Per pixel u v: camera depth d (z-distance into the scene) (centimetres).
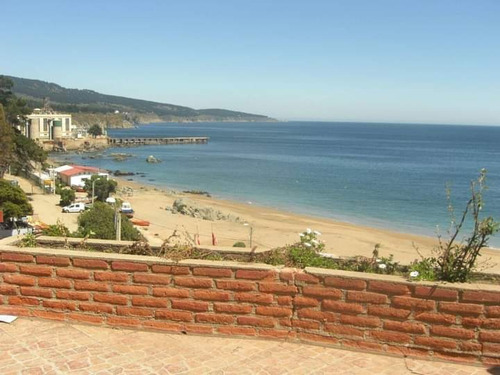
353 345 418
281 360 402
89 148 13050
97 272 453
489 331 392
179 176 7925
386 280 406
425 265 445
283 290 426
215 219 4494
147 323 450
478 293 391
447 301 397
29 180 6347
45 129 13575
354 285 412
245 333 437
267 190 6494
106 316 455
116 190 5772
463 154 12925
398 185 6906
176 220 4353
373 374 384
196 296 440
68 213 4334
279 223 4316
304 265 452
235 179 7581
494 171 8794
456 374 386
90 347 419
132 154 11875
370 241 3606
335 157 11656
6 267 466
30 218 3503
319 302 421
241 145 15750
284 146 15562
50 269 460
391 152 13525
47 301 463
